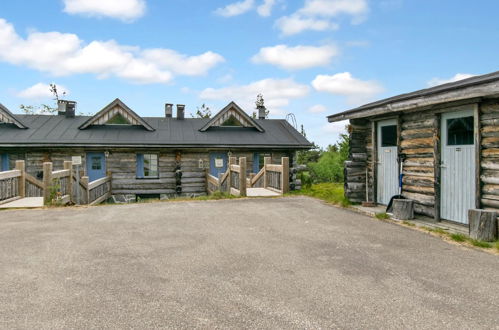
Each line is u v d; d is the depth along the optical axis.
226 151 18.30
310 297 3.52
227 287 3.76
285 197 11.17
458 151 6.79
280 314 3.15
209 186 17.12
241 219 7.47
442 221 7.16
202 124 20.22
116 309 3.24
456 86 5.61
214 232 6.29
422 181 7.69
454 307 3.30
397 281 3.95
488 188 6.12
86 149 16.55
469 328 2.92
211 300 3.44
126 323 2.99
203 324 2.97
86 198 12.52
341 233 6.23
